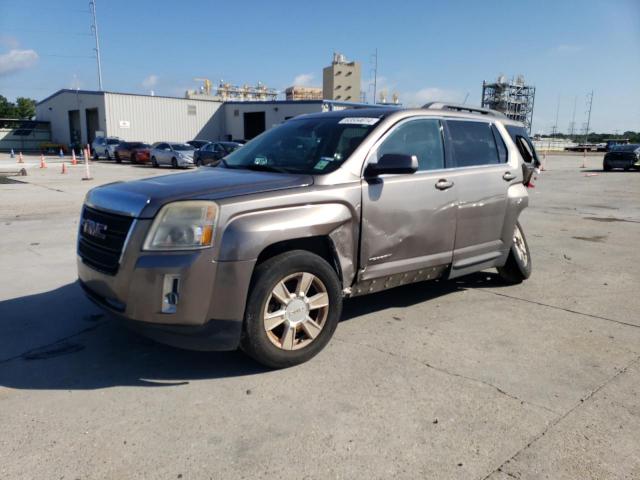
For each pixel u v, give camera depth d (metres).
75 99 50.19
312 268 3.70
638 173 26.19
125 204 3.44
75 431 2.92
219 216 3.33
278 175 3.94
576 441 2.88
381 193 4.12
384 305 5.16
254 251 3.39
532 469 2.63
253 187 3.60
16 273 6.09
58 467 2.60
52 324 4.53
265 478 2.54
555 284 6.00
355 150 4.11
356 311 4.97
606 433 2.96
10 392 3.36
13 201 12.77
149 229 3.29
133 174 23.78
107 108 44.22
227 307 3.36
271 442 2.83
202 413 3.12
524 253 5.96
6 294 5.32
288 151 4.45
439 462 2.68
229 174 4.04
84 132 49.78
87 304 5.04
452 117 4.99
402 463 2.67
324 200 3.77
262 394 3.35
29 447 2.77
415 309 5.05
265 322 3.54
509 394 3.39
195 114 48.59
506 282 5.99
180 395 3.34
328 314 3.86
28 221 9.74
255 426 2.99
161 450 2.75
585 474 2.60
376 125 4.32
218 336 3.39
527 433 2.95
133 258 3.30
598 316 4.92
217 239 3.32
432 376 3.63
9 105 108.12
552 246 8.20
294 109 45.81
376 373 3.66
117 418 3.06
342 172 3.96
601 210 12.45
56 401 3.25
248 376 3.60
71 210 11.24
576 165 34.72
